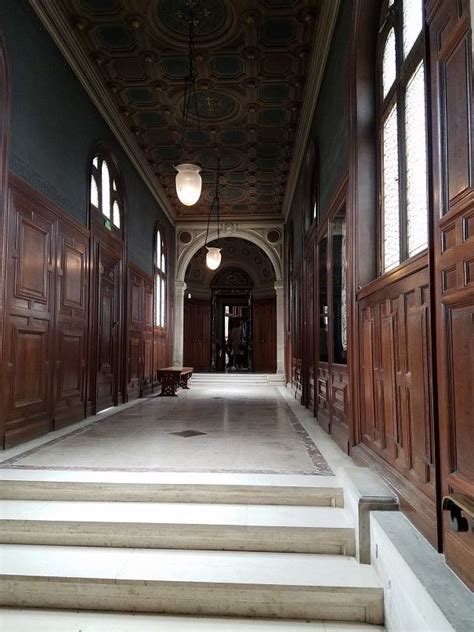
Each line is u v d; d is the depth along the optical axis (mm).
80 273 7031
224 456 4625
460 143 2162
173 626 2717
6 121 4879
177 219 15297
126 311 9586
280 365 15148
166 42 6754
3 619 2791
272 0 5992
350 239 4742
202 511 3490
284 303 15109
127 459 4465
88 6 5973
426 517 2594
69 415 6648
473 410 2053
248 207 14648
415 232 3457
